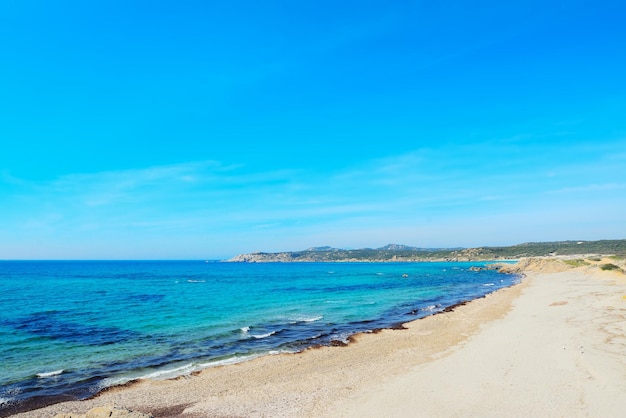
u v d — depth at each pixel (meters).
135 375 18.78
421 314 37.44
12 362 20.75
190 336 27.12
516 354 18.88
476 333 26.14
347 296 53.91
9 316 35.38
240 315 36.41
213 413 13.84
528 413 12.12
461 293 57.47
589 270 80.31
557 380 14.75
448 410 12.78
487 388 14.52
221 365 20.41
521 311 34.16
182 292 59.72
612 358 16.77
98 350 23.27
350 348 23.89
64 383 17.55
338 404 14.16
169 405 14.79
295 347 24.42
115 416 11.49
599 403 12.40
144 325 31.02
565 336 21.62
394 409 13.22
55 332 28.22
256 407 14.32
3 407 14.76
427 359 20.39
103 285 73.50
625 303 31.80
